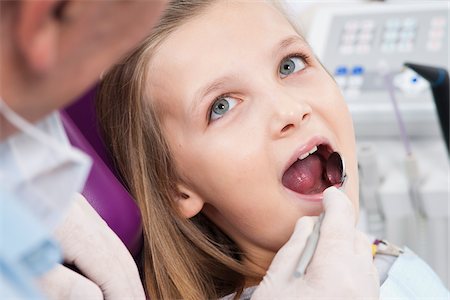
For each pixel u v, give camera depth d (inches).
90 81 19.1
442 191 50.6
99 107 41.0
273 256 39.9
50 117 21.4
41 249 19.8
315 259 33.2
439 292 41.9
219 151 36.5
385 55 59.9
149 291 39.9
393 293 39.9
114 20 17.8
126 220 38.5
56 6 16.8
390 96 56.4
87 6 17.1
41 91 18.1
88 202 37.1
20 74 17.4
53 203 20.4
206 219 41.6
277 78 37.4
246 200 37.1
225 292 41.3
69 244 33.9
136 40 19.2
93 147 41.5
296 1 69.0
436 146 56.3
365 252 33.9
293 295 32.7
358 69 59.5
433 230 52.0
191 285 40.1
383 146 57.1
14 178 19.8
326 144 36.7
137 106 38.9
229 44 36.6
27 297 18.5
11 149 19.8
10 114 18.1
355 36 62.2
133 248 39.8
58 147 19.3
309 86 37.9
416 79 57.2
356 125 57.5
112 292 34.6
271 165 36.2
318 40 62.8
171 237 40.4
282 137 35.8
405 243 52.2
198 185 38.5
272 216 37.2
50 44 16.9
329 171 37.7
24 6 16.3
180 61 36.7
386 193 51.1
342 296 32.1
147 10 18.2
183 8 37.8
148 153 39.6
